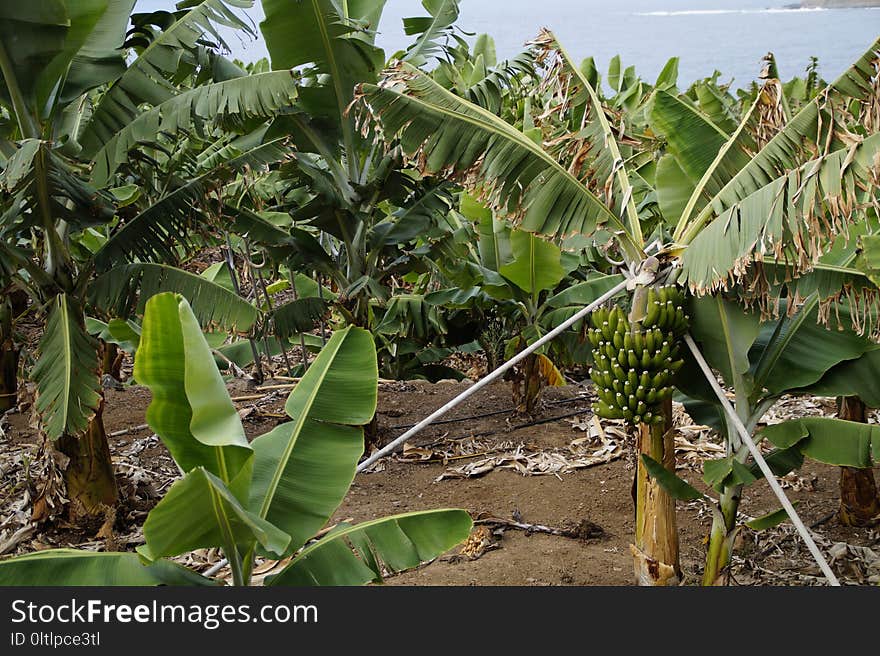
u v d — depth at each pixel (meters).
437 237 6.61
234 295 5.42
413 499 5.90
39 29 4.35
